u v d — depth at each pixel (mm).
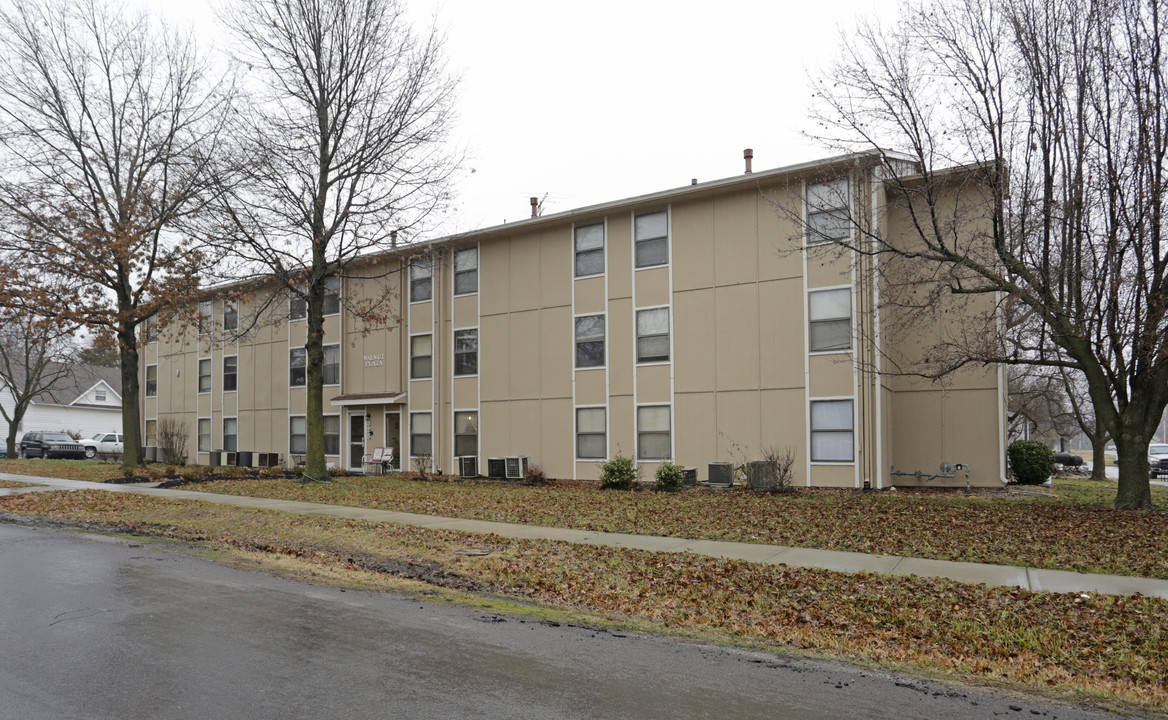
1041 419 43500
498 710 4961
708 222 21641
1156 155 14047
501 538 12242
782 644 6848
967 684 5781
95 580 8984
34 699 5016
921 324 19656
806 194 20078
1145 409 15320
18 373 52094
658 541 12000
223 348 33906
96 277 25094
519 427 24734
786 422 20156
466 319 26234
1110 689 5676
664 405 22031
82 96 25359
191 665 5785
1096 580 9156
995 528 12844
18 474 25172
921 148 15422
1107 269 14578
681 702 5219
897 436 20891
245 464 32031
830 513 14883
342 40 22656
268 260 22719
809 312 20016
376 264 27250
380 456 26875
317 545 11766
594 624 7434
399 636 6750
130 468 24156
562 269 24188
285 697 5113
